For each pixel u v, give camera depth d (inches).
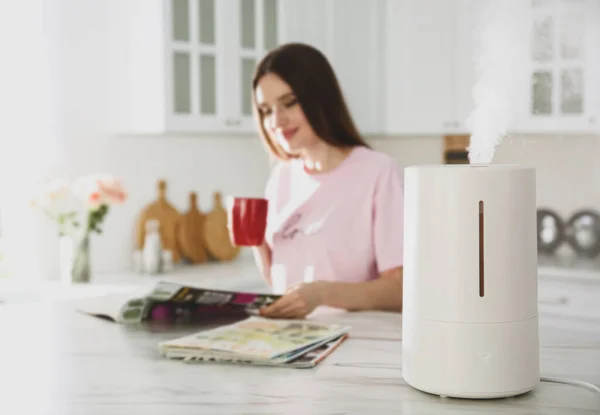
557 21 126.5
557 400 40.6
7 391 43.5
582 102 127.9
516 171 40.1
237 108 132.1
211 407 39.9
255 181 155.4
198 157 145.4
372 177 79.1
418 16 143.9
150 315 64.5
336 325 57.5
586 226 141.4
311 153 82.0
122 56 130.0
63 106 128.0
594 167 142.6
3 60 126.4
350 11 147.3
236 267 141.0
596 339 55.6
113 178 121.9
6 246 126.6
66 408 40.4
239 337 53.0
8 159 126.8
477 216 39.7
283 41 138.2
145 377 46.0
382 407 39.5
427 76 143.5
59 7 127.0
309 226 81.8
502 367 40.2
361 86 149.3
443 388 40.7
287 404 40.2
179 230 141.7
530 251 40.9
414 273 41.7
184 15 125.0
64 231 123.6
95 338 57.0
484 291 39.9
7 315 66.2
